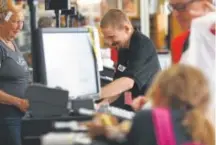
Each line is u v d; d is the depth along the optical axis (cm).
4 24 412
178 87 253
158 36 750
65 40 352
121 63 402
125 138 256
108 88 385
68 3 423
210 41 325
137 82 390
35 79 336
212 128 255
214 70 325
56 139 253
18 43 621
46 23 523
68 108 301
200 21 327
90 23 684
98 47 411
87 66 363
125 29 396
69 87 347
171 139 246
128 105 386
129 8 776
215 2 338
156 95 259
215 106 314
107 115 279
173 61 348
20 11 420
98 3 659
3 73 405
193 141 248
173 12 344
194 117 250
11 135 401
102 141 261
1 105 402
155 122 249
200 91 253
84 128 265
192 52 327
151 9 775
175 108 254
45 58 336
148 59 398
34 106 294
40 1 622
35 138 289
